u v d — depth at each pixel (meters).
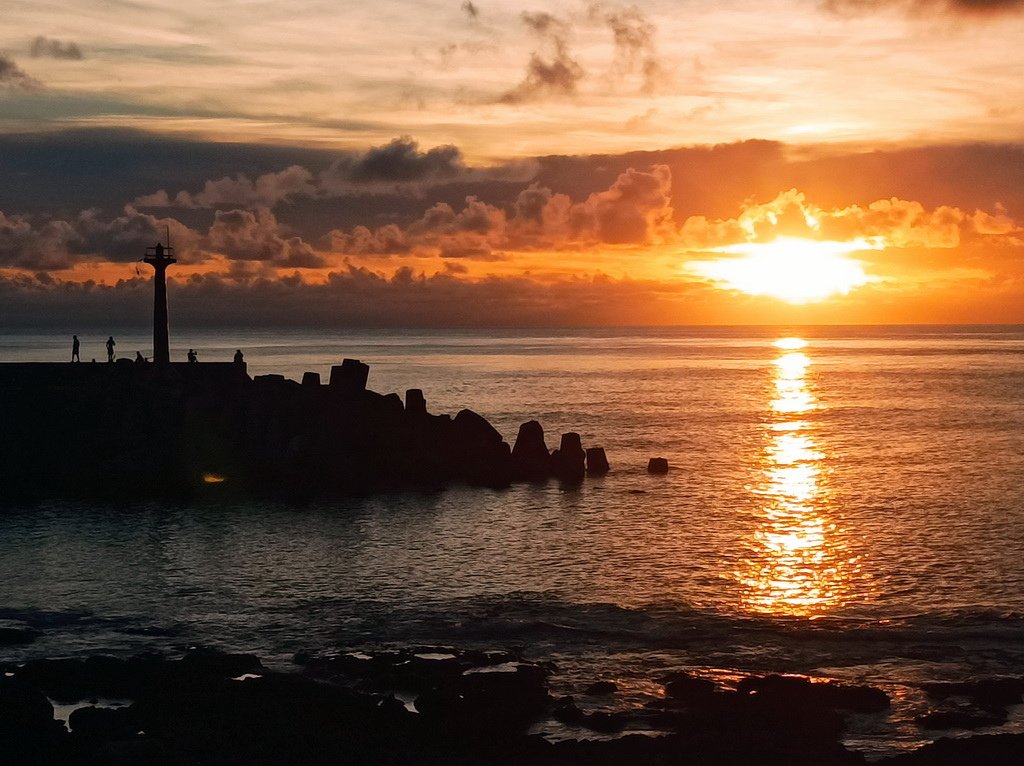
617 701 37.06
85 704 36.38
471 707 34.81
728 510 74.44
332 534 67.19
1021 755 32.31
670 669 40.50
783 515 72.31
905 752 32.66
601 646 43.50
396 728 33.78
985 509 73.50
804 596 51.31
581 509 75.31
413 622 46.91
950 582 53.53
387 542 64.75
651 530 67.62
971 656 42.03
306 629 46.03
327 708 34.53
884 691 37.59
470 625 46.31
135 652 42.56
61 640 44.22
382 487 83.25
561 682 39.03
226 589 53.41
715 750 32.44
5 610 48.94
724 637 44.66
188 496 80.00
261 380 92.44
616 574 55.91
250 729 33.66
